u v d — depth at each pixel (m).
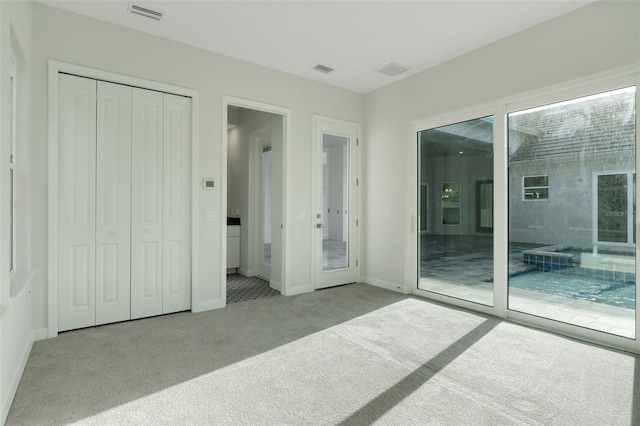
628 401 1.95
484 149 3.63
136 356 2.50
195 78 3.59
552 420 1.78
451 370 2.32
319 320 3.34
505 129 3.43
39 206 2.80
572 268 3.00
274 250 4.68
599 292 2.84
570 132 3.01
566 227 3.04
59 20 2.90
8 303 1.83
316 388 2.08
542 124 3.20
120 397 1.96
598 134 2.85
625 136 2.70
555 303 3.10
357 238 5.06
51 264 2.84
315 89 4.56
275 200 4.66
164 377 2.20
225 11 2.95
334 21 3.11
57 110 2.89
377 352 2.60
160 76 3.39
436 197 4.14
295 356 2.53
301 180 4.47
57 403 1.89
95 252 3.10
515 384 2.14
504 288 3.42
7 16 1.88
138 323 3.21
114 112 3.17
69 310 2.98
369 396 2.00
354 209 5.02
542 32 3.10
